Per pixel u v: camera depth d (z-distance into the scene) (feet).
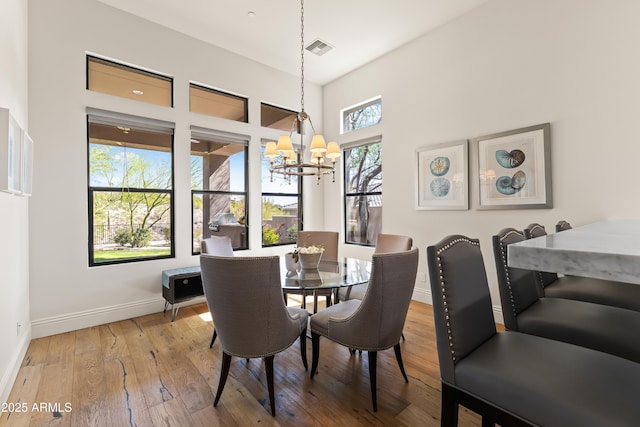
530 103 9.05
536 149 8.89
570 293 5.81
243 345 5.61
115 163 10.45
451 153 10.87
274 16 10.52
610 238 2.44
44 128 8.92
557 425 2.67
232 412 5.64
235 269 5.24
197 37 11.85
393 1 9.78
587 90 8.07
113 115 10.09
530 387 2.89
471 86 10.37
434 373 6.92
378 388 6.36
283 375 6.88
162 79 11.41
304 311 7.19
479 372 3.22
